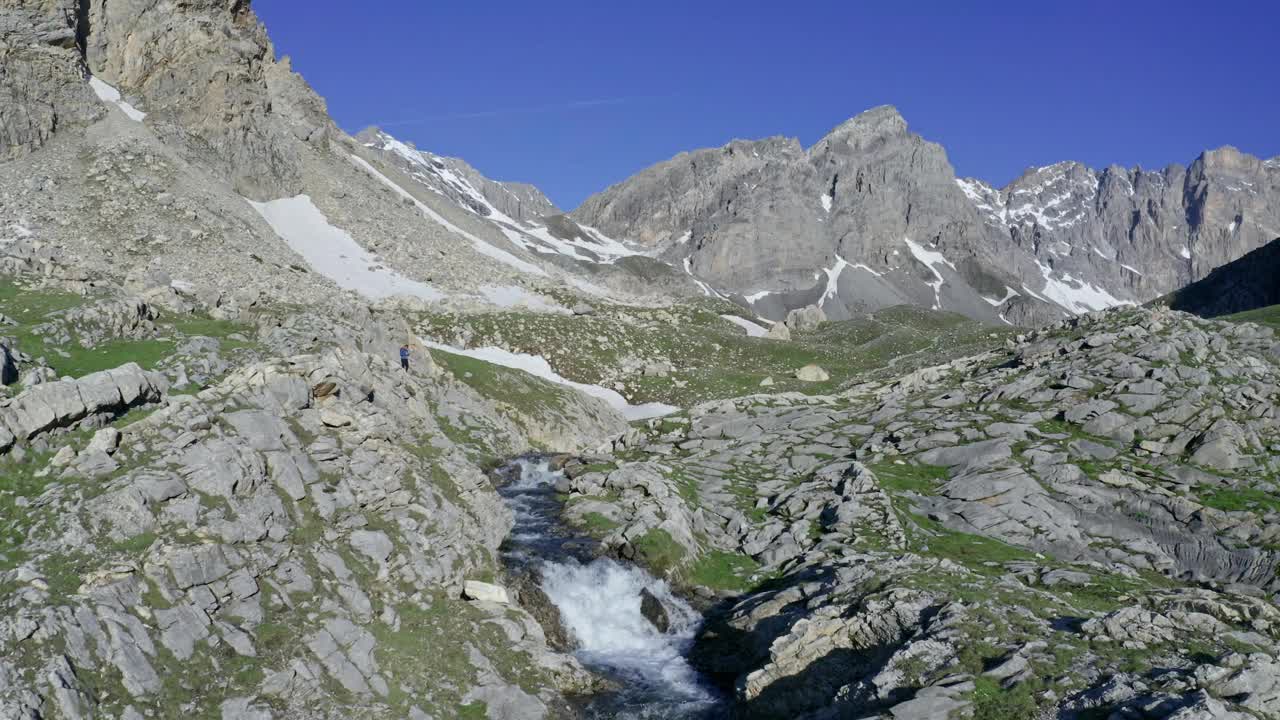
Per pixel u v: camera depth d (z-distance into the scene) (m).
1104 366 55.75
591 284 198.25
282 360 38.09
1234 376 52.41
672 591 40.28
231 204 131.38
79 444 30.56
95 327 44.09
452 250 161.25
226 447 31.55
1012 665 26.80
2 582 24.59
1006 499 44.78
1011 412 54.59
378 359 51.28
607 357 122.44
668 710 31.83
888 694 27.50
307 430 35.84
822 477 51.19
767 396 68.06
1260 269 168.00
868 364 141.62
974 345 126.75
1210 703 22.62
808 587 37.03
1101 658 26.94
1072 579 36.28
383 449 37.09
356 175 176.00
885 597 33.00
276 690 26.00
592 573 39.28
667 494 46.66
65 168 118.88
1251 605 31.25
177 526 28.67
